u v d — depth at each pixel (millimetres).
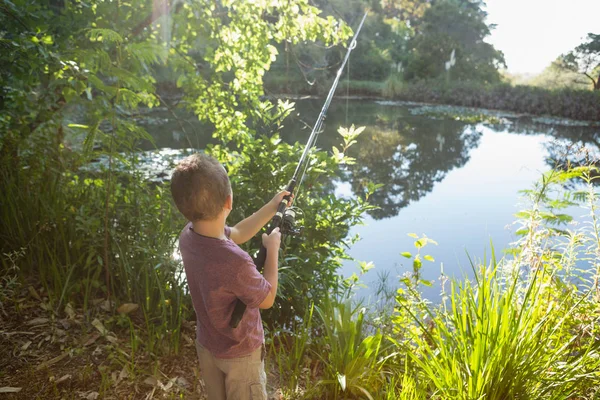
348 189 8164
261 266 1766
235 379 1695
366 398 2482
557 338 2510
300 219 3395
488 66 29516
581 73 23703
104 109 3768
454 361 2273
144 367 2580
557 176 3131
